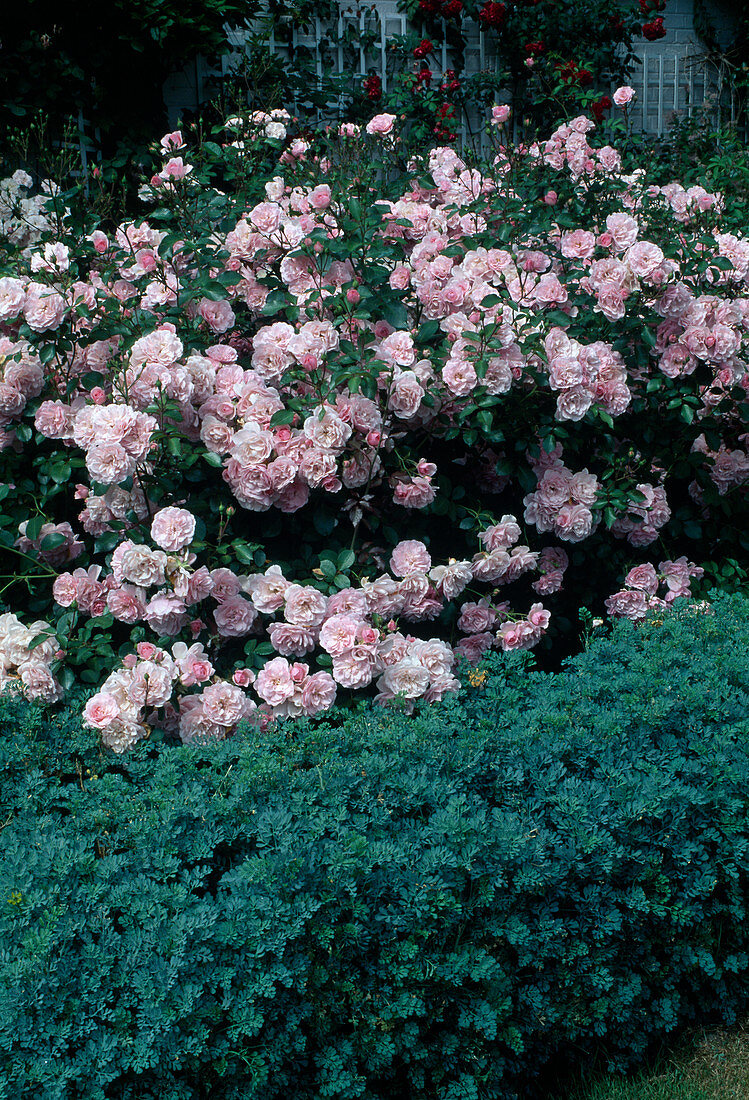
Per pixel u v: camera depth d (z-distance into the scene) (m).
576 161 4.13
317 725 2.70
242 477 2.85
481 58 7.18
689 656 2.84
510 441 3.34
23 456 3.18
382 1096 2.00
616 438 3.57
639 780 2.26
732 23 7.63
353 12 6.84
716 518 3.83
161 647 2.81
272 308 3.18
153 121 6.17
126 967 1.77
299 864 1.92
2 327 3.14
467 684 2.86
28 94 5.79
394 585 2.88
